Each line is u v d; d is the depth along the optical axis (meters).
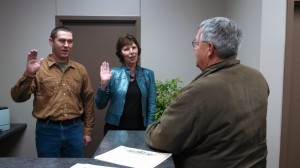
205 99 1.01
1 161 1.12
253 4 2.30
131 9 3.17
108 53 3.26
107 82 2.16
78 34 3.24
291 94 2.35
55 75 2.17
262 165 1.11
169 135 1.05
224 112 1.01
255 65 2.26
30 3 3.11
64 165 1.06
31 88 2.05
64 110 2.17
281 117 2.20
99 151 1.22
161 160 1.09
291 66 2.24
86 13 3.15
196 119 1.02
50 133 2.16
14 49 3.14
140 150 1.21
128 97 2.24
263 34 2.14
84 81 2.34
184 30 3.21
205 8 3.20
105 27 3.24
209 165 1.04
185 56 3.23
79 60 3.26
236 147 1.02
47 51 3.15
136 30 3.19
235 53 1.12
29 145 3.22
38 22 3.13
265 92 1.13
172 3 3.19
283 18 2.13
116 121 2.23
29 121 3.21
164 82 3.06
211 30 1.08
